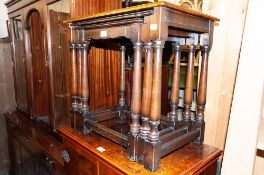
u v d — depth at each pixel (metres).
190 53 1.01
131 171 0.81
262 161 1.18
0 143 2.31
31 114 1.81
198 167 0.86
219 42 1.20
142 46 0.82
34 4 1.50
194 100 1.38
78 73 1.13
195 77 1.39
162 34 0.73
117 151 0.97
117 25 0.88
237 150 1.12
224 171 1.16
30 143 1.64
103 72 1.31
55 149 1.33
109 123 1.23
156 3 0.70
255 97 1.05
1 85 2.22
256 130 1.06
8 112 2.17
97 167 0.97
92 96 1.28
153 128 0.79
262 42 1.02
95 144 1.03
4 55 2.20
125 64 1.33
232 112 1.12
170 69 1.55
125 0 1.23
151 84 0.79
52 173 1.37
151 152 0.80
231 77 1.19
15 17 1.87
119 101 1.31
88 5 1.18
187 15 0.83
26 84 1.81
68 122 1.38
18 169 2.04
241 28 1.13
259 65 1.03
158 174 0.80
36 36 1.69
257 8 1.03
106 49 1.30
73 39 1.09
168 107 1.55
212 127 1.27
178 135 0.96
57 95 1.42
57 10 1.31
